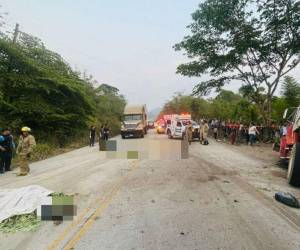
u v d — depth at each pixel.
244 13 25.14
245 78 27.83
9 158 12.73
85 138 28.98
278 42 24.77
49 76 22.50
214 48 27.92
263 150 19.14
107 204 7.16
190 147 21.14
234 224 5.75
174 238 5.14
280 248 4.73
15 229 5.69
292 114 12.29
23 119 21.11
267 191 8.31
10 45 19.67
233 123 28.39
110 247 4.83
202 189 8.52
